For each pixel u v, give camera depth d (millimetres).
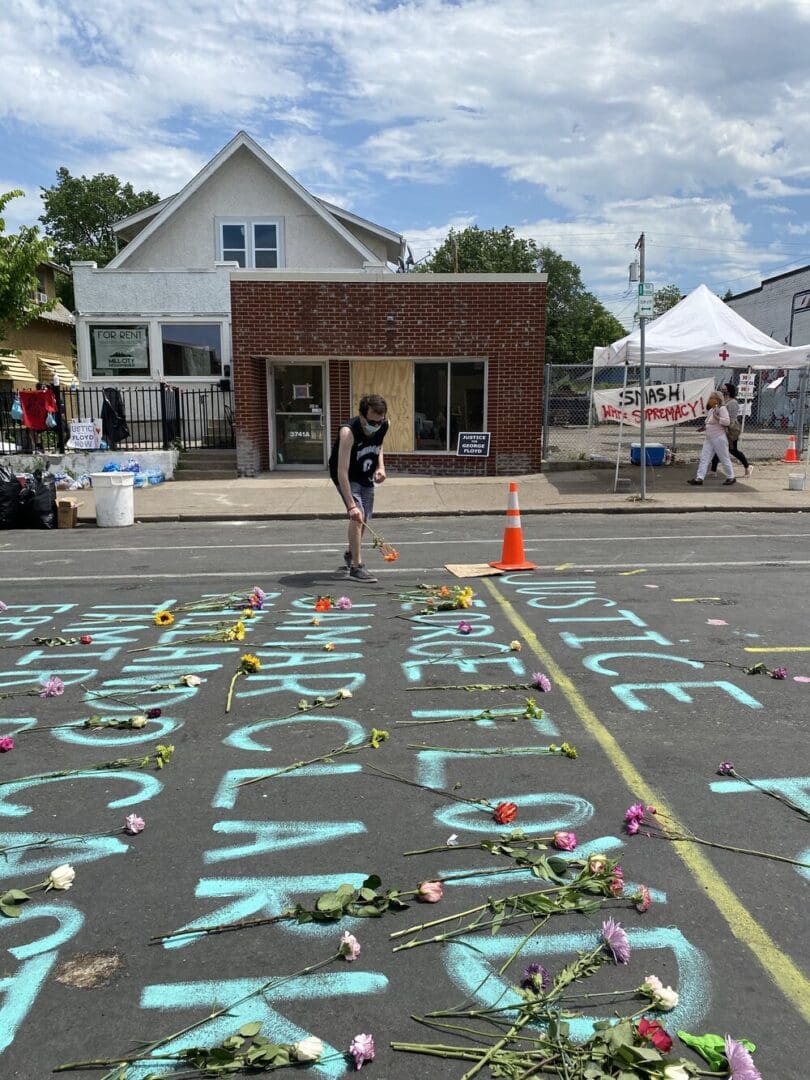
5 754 4039
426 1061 2160
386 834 3242
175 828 3307
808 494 13633
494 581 7699
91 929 2691
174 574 8383
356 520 7641
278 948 2594
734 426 15602
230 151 21047
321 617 6465
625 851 3092
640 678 4949
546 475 15953
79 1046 2215
